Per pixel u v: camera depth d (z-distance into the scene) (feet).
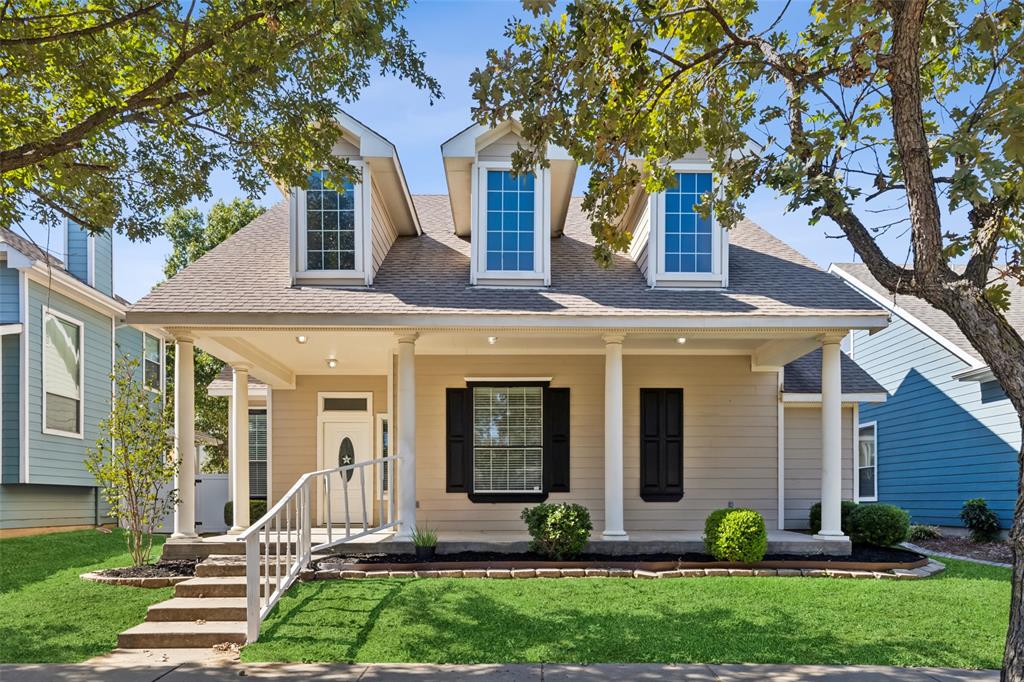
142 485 35.37
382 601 28.50
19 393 50.24
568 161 37.88
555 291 38.29
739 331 36.65
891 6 18.69
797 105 23.15
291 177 28.78
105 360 62.23
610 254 25.30
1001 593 30.35
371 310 35.14
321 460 48.80
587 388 43.45
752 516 34.42
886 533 39.34
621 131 24.50
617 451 36.94
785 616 27.20
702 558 35.27
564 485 42.80
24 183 27.91
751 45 23.90
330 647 24.23
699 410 43.86
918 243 18.48
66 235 60.34
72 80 25.91
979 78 23.90
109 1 24.99
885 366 68.03
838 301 37.14
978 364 53.31
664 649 24.08
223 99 25.02
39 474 51.65
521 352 43.47
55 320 54.75
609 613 27.40
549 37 22.68
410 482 36.37
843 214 20.83
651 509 43.29
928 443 61.11
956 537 54.54
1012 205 19.52
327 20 24.76
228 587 29.84
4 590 32.22
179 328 35.19
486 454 43.01
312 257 38.27
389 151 37.37
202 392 92.68
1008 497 51.80
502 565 33.65
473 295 37.52
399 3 26.21
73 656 24.27
